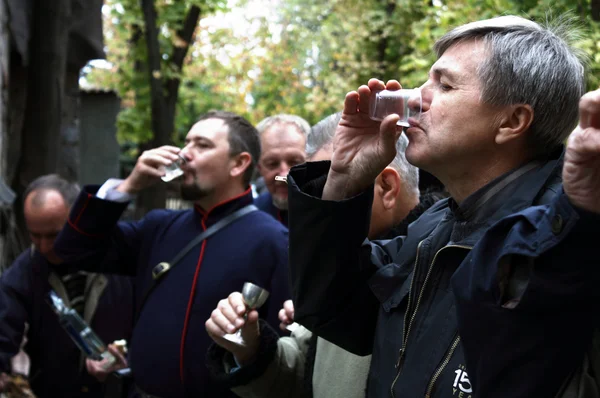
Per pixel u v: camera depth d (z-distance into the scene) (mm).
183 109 15031
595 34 3602
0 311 3686
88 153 13617
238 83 16344
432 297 1582
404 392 1553
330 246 1663
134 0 10836
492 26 1559
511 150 1544
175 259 3102
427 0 6664
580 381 1328
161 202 10086
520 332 1279
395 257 1843
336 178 1671
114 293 3768
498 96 1509
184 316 2979
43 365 3750
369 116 1633
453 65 1555
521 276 1291
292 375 2314
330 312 1743
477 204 1547
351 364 1993
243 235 3090
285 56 16859
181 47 10758
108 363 3467
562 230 1185
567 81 1530
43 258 3756
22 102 7422
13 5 6664
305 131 4000
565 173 1160
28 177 6902
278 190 3936
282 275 3029
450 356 1505
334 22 13648
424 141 1567
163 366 2965
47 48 6949
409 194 2279
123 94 11617
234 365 2322
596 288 1214
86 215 3199
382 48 11648
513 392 1306
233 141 3191
